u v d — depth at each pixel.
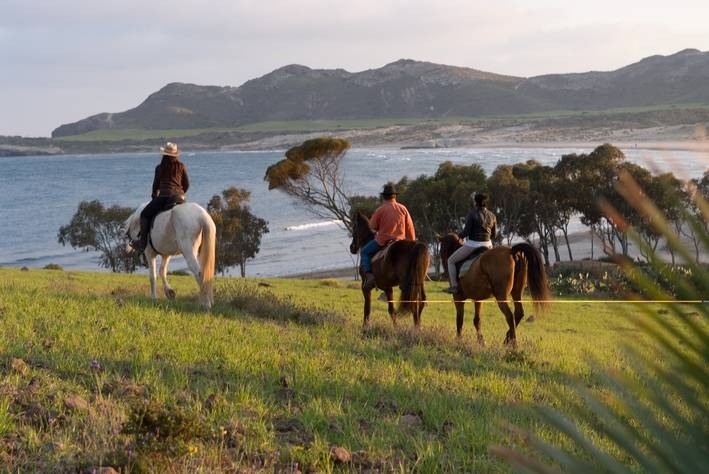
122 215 74.81
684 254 0.91
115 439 6.21
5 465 5.61
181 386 8.11
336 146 47.97
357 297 28.42
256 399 7.91
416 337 13.33
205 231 14.80
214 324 12.72
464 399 8.89
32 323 11.16
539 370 11.84
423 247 14.41
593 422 1.04
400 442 7.14
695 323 0.88
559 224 64.62
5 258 95.75
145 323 12.34
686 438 0.86
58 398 7.16
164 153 15.18
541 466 0.98
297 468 6.18
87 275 32.28
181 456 5.78
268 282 34.19
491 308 27.19
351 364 10.30
